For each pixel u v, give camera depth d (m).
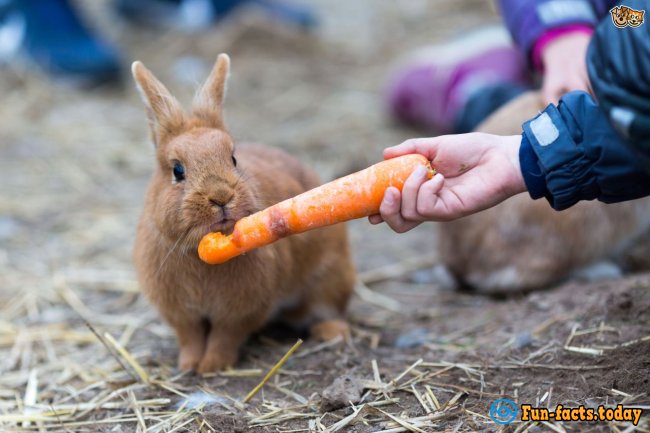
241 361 4.24
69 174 7.05
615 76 2.86
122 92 8.83
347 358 4.13
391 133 7.95
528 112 4.70
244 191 3.60
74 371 4.20
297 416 3.54
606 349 3.75
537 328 4.20
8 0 8.96
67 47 8.80
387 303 5.10
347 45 10.35
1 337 4.62
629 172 3.02
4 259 5.64
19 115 8.12
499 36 7.88
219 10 10.30
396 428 3.35
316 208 3.31
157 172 3.96
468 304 5.01
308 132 7.95
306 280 4.46
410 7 11.72
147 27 10.57
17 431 3.62
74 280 5.36
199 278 3.93
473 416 3.36
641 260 5.29
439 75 7.60
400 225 3.28
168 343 4.54
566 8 4.62
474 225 5.04
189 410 3.66
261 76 9.28
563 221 4.78
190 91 8.64
